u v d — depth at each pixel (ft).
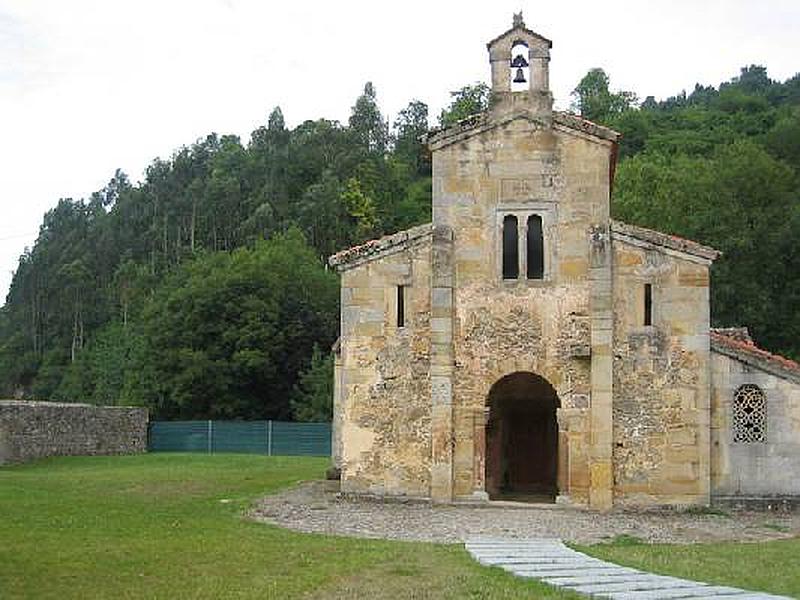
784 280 189.57
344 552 55.21
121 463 138.31
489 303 85.35
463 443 84.07
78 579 45.34
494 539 63.21
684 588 41.78
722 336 92.07
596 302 83.20
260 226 330.95
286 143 411.75
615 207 199.21
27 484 100.53
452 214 86.74
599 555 55.57
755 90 361.30
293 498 86.63
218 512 77.20
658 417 82.07
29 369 374.63
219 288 224.94
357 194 326.03
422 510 79.30
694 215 193.16
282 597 40.70
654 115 310.04
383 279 86.74
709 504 81.00
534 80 87.40
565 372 83.66
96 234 425.28
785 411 82.38
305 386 215.72
